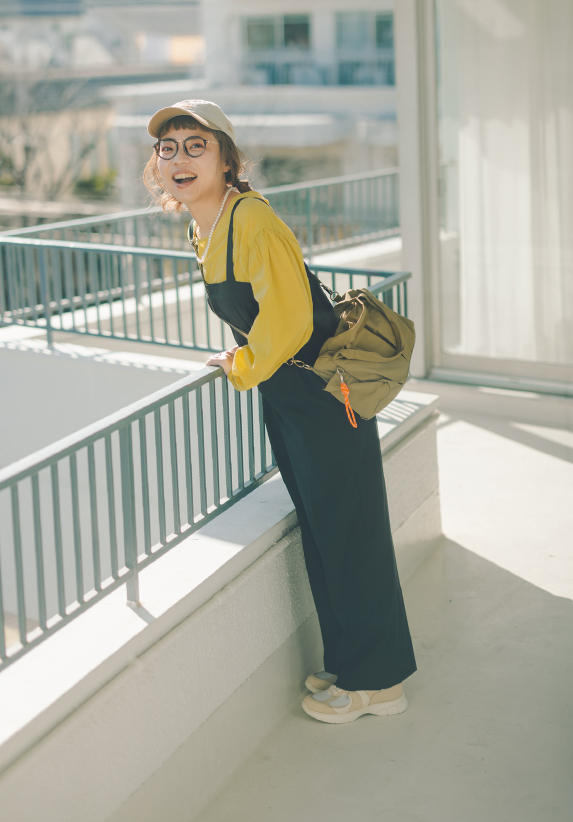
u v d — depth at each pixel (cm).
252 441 270
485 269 541
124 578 213
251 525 256
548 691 276
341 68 2047
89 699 194
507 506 411
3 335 534
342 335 230
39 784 180
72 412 506
